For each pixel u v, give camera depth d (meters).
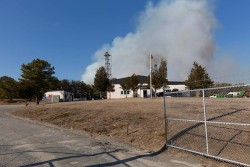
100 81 67.56
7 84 73.25
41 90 60.03
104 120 18.11
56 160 9.90
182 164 9.34
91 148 11.93
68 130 17.48
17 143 13.20
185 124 13.56
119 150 11.49
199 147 10.89
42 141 13.70
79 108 25.41
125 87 69.44
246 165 8.45
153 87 57.50
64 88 99.38
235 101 20.28
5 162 9.70
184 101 23.05
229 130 11.61
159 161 9.77
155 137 12.88
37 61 60.41
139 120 16.23
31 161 9.79
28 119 24.84
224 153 9.96
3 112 35.03
